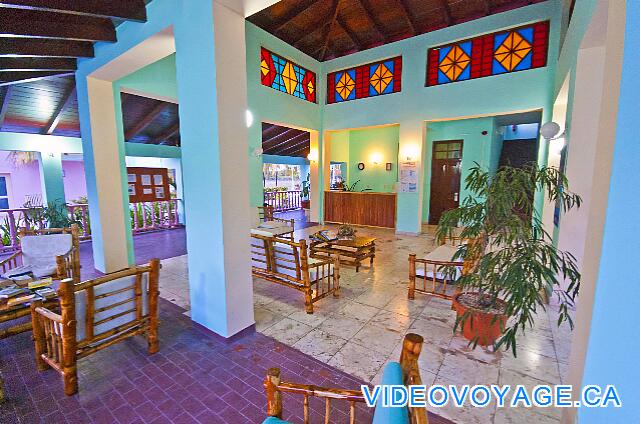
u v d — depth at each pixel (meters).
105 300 2.01
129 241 4.59
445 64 6.14
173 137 7.44
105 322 2.04
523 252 1.95
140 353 2.37
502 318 2.24
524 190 2.05
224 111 2.34
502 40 5.52
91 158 4.06
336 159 9.80
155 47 2.92
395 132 8.79
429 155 8.23
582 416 1.05
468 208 2.29
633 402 0.69
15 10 2.55
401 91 6.65
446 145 7.99
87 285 1.87
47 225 5.81
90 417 1.74
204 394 1.93
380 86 7.05
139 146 6.87
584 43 2.70
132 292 2.17
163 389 1.97
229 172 2.41
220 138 2.32
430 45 6.16
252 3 2.34
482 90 5.72
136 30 2.87
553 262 1.91
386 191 9.12
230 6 2.30
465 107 5.93
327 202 8.52
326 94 7.90
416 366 0.94
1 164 7.71
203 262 2.58
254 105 6.23
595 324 0.96
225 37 2.30
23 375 2.10
